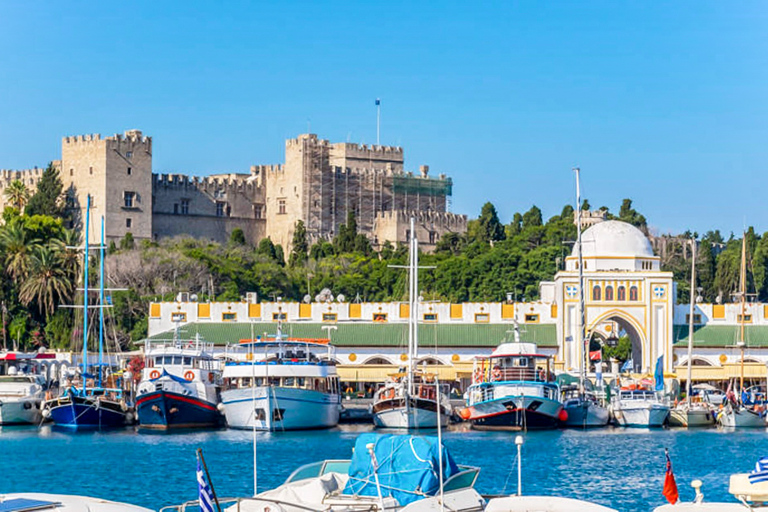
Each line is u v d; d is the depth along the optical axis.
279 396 125.81
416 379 144.88
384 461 61.81
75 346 196.00
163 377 129.50
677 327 179.38
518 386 131.12
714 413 142.75
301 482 62.38
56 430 130.38
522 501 58.41
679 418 138.75
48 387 150.12
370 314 180.25
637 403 136.88
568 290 175.25
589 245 179.38
